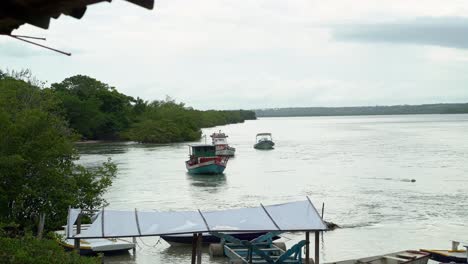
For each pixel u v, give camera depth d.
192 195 47.00
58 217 26.33
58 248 17.92
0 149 24.95
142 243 30.53
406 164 67.44
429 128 179.38
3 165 23.98
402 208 39.56
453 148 90.44
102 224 20.08
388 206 40.41
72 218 21.09
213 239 29.67
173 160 78.69
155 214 21.22
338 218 36.53
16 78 43.78
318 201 43.06
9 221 24.30
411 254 25.28
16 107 32.00
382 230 33.12
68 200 26.14
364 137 129.25
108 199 44.75
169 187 51.94
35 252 16.83
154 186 52.59
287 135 147.25
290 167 67.81
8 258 15.70
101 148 103.50
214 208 40.62
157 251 28.97
